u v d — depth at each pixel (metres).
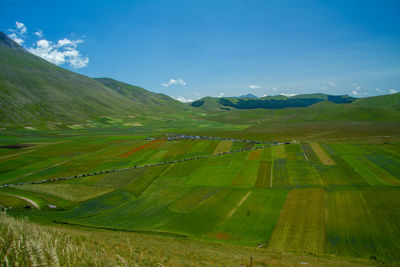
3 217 16.19
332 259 29.61
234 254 26.19
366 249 33.00
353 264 27.03
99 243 18.16
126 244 20.36
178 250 23.03
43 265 9.95
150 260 16.05
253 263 21.73
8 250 10.38
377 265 28.06
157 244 25.80
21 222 15.22
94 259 11.52
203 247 30.88
